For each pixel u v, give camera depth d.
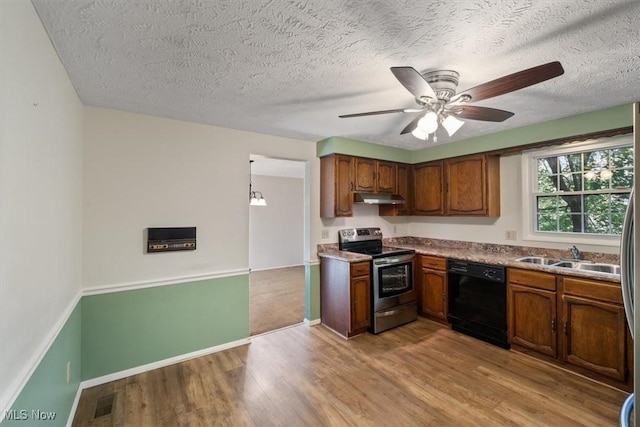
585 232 2.94
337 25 1.38
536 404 2.06
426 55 1.65
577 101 2.37
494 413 1.98
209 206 2.92
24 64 1.15
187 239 2.77
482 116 2.02
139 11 1.27
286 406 2.08
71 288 1.98
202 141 2.89
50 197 1.49
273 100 2.30
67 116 1.85
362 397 2.17
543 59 1.70
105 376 2.40
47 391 1.42
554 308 2.54
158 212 2.66
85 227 2.34
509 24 1.37
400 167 4.20
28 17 1.18
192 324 2.81
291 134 3.33
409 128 2.31
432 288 3.59
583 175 2.96
